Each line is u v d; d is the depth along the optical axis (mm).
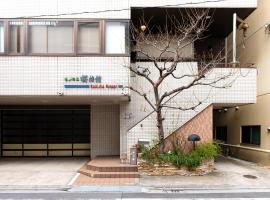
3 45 12812
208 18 14516
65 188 10383
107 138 15734
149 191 10094
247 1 13594
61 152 17203
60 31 12922
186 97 13445
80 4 12961
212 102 13398
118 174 11688
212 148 12594
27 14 12891
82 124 17266
